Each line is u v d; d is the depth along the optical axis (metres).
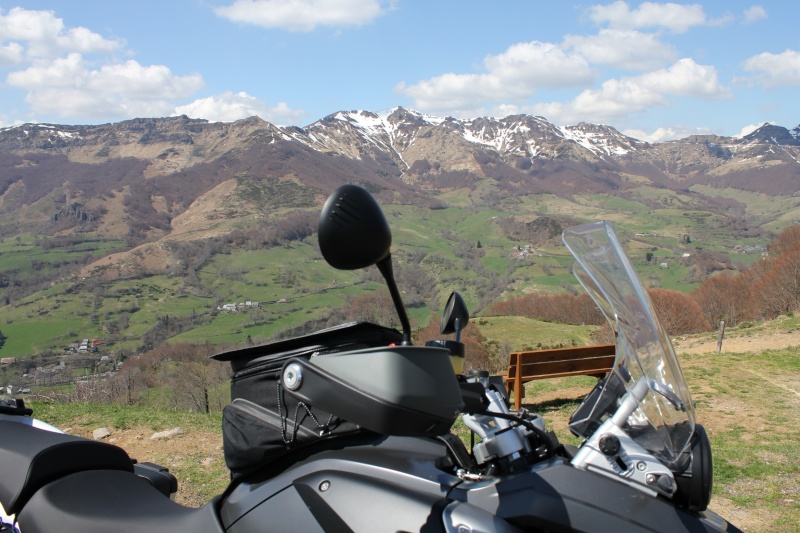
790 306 34.94
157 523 2.12
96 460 2.49
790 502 4.91
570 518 1.68
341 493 1.87
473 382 1.99
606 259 2.13
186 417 7.60
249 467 2.11
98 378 16.48
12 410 2.74
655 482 1.75
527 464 1.89
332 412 1.70
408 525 1.75
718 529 1.71
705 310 46.94
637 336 2.00
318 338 1.98
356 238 1.74
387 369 1.63
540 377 8.70
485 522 1.69
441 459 1.96
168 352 52.94
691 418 1.91
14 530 2.24
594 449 1.82
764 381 10.06
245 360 2.14
